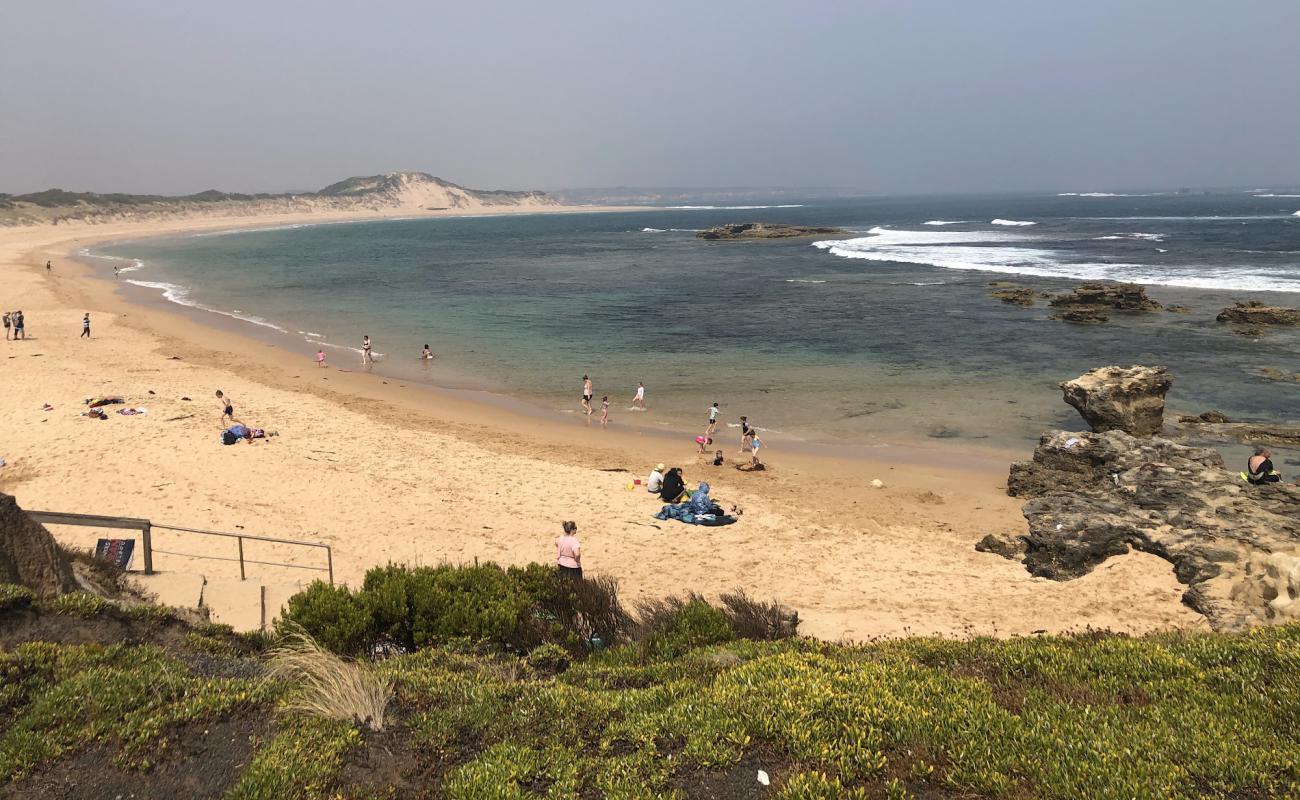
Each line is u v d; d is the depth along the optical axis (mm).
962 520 18047
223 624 8750
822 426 26391
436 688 6496
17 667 5930
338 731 5633
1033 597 13328
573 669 7629
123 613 7438
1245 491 14461
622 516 18031
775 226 126750
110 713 5578
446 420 26750
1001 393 29766
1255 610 11117
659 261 87438
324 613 8680
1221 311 42750
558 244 122125
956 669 6965
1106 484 16359
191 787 5051
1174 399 27734
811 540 16750
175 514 16516
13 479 17984
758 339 41125
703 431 26141
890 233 121875
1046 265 66812
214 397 27453
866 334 41562
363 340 41562
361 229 180375
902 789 4996
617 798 4992
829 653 7738
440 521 17312
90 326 39500
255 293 60469
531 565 10727
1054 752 5336
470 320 48094
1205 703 5992
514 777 5230
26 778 4949
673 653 8711
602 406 27531
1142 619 12031
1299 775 4996
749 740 5562
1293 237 85125
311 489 18766
